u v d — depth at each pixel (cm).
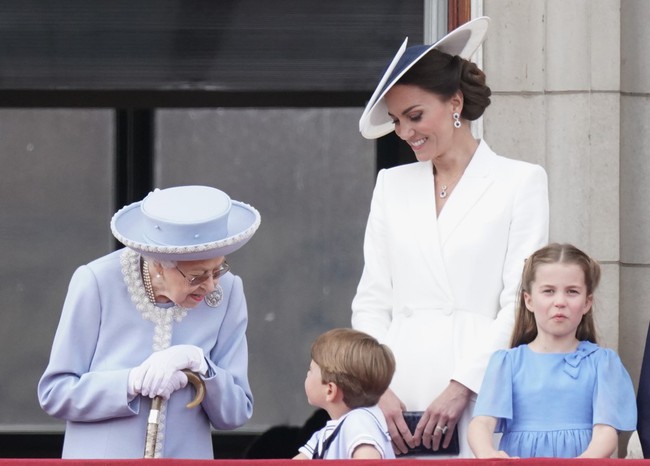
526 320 1875
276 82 2691
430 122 1964
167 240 1686
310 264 2881
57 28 2700
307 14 2684
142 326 1745
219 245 1670
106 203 2906
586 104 2445
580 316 1838
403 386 1959
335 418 1761
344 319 2870
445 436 1884
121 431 1719
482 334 1950
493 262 1978
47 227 2903
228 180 2895
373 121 2055
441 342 1955
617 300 2436
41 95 2841
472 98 2002
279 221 2884
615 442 1786
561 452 1794
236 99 2881
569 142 2448
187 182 2898
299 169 2888
